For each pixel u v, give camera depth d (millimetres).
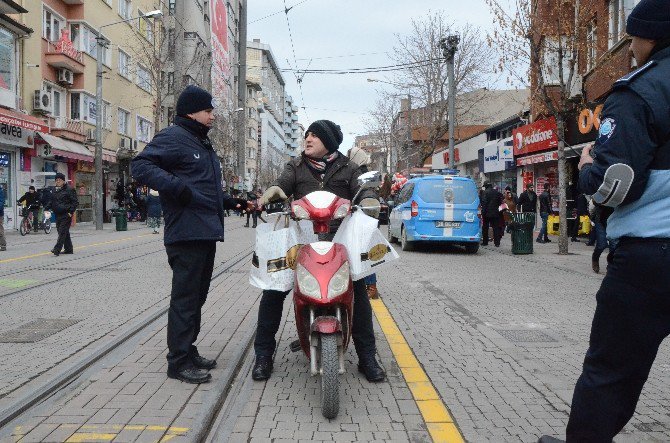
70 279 10430
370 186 4602
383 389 4746
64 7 31812
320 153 5133
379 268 4613
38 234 23922
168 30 44344
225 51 64062
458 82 40156
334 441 3721
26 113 26969
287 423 4012
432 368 5316
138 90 41375
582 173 2947
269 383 4871
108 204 37812
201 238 4750
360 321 5035
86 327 6699
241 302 8461
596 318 2918
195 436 3701
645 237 2717
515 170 30531
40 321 7012
